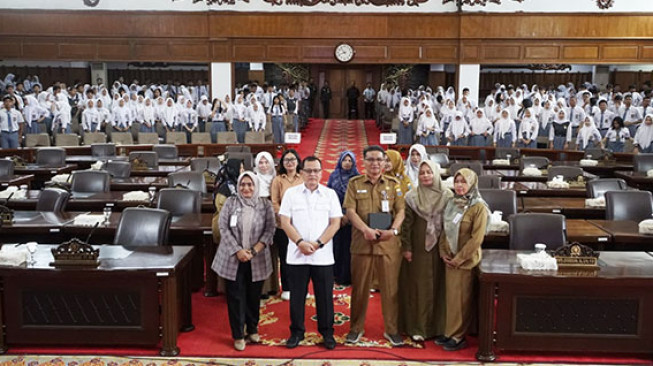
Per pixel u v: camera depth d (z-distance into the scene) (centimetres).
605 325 440
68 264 446
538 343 442
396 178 527
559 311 439
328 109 2458
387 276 467
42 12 1756
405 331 495
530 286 436
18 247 482
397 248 469
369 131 1983
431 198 472
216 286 598
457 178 459
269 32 1762
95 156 1189
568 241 554
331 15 1756
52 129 1587
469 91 1759
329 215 466
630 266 456
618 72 2248
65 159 1055
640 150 1297
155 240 524
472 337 491
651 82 2205
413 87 2348
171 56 1778
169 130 1622
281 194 571
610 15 1723
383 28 1759
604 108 1450
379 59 1775
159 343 465
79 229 573
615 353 455
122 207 700
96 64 2314
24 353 448
